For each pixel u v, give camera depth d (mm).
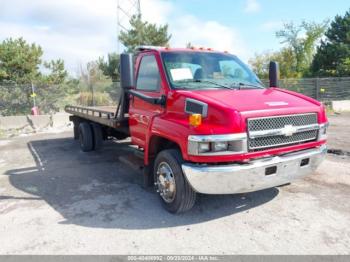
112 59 27703
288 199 4793
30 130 13562
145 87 5113
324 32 38281
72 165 7309
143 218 4316
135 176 6332
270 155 3881
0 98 15234
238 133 3605
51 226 4145
